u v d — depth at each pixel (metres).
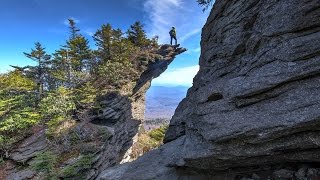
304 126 5.92
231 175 7.95
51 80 43.22
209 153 7.70
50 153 21.41
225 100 8.00
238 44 9.38
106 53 46.69
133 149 45.31
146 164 11.05
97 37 45.72
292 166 6.97
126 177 10.64
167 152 11.21
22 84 36.62
